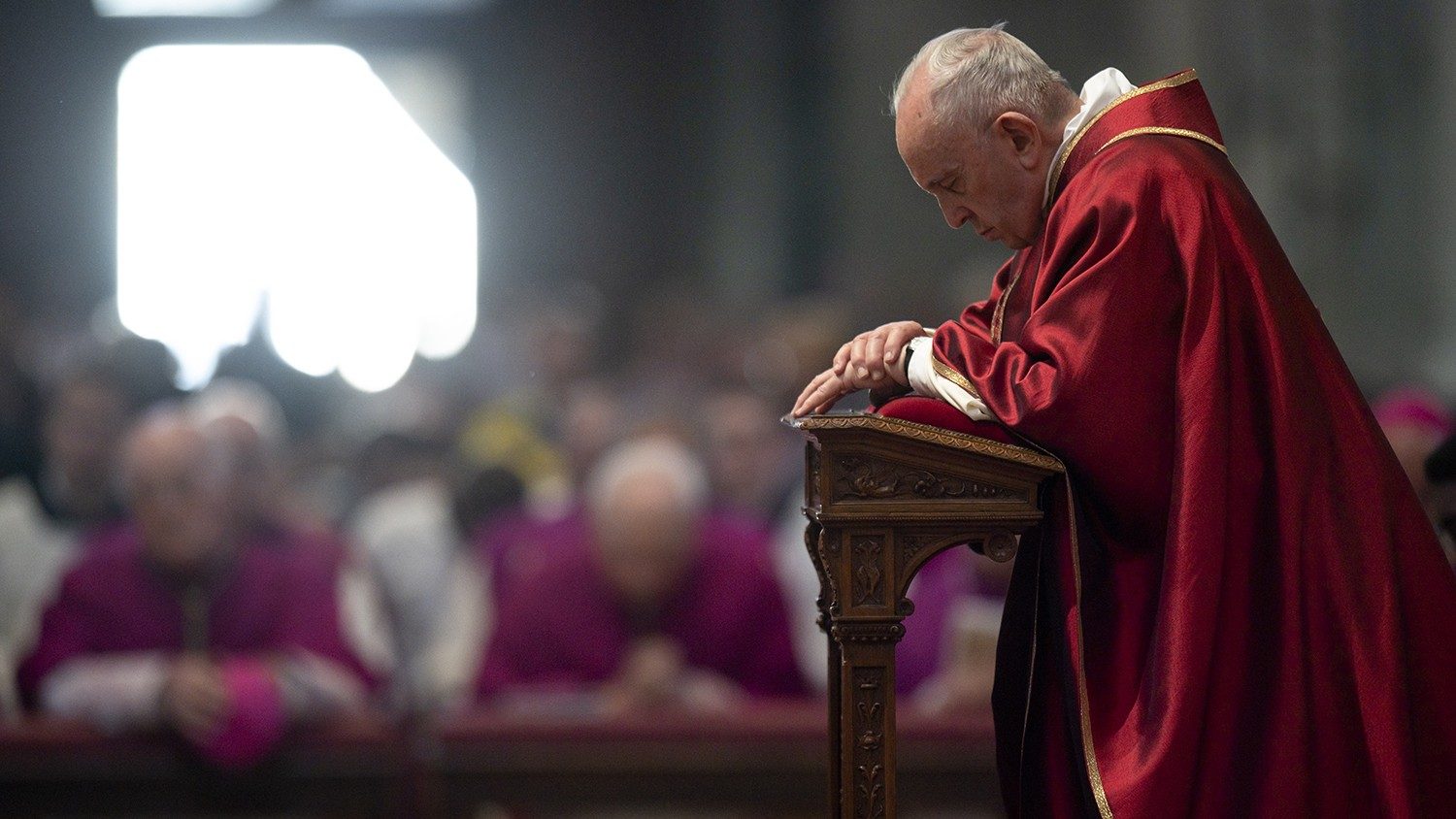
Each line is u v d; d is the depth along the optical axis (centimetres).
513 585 1822
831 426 819
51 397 2350
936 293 3497
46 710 1581
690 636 1734
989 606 1686
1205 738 784
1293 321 818
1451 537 1082
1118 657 816
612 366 3734
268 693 1493
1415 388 2847
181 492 1634
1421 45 3200
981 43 852
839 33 4819
